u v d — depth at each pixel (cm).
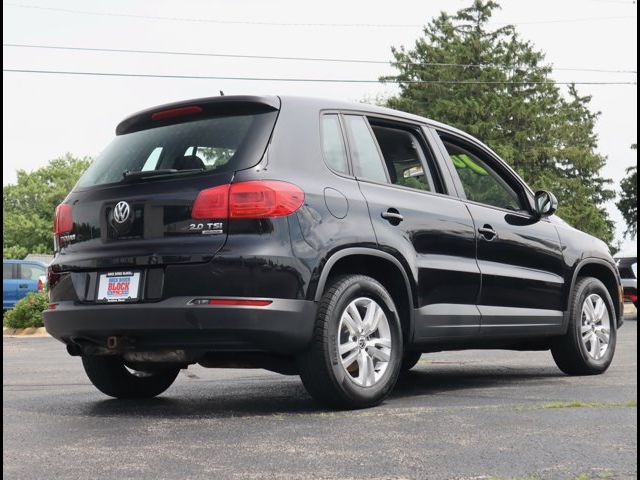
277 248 449
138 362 521
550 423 412
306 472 314
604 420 418
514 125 4956
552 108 5338
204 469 322
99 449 367
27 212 9069
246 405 516
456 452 346
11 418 467
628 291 1866
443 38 5344
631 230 6212
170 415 473
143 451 360
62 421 454
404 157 552
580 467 314
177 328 449
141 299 460
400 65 5325
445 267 541
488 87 4950
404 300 517
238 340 447
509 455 338
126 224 475
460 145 605
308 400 538
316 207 470
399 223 515
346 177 499
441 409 470
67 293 494
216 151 471
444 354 924
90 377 547
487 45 5191
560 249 652
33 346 1255
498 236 592
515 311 600
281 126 480
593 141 6531
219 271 444
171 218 461
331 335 467
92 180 509
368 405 487
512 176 638
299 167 475
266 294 445
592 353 676
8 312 1648
